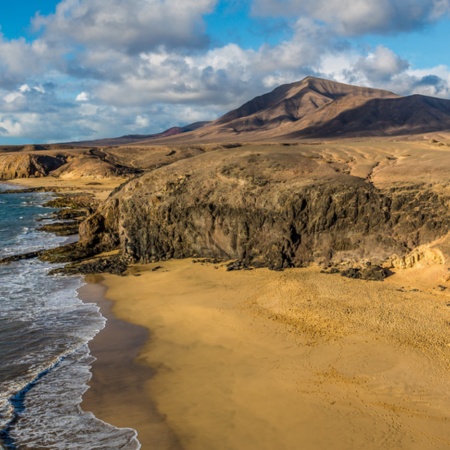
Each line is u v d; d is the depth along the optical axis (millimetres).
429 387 23562
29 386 24766
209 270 45250
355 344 28188
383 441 19844
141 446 19969
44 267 49375
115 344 29953
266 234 46688
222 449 19766
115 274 46031
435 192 43281
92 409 22766
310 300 35250
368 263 41406
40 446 19969
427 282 37219
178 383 25125
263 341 29391
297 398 23219
